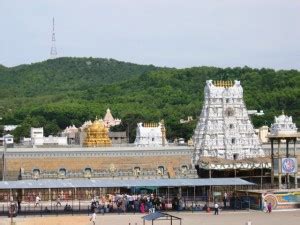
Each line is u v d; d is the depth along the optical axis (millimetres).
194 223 121688
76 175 175625
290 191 146500
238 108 182375
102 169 180750
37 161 176750
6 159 174750
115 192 164750
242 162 169125
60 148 179125
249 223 112250
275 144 193625
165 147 185875
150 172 179250
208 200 149250
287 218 129375
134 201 144125
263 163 169500
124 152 182750
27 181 150625
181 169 181125
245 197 149000
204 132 181125
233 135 180750
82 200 162625
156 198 146500
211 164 167125
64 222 125312
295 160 160250
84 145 199500
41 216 133000
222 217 131625
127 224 120625
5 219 128875
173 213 139375
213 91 181875
